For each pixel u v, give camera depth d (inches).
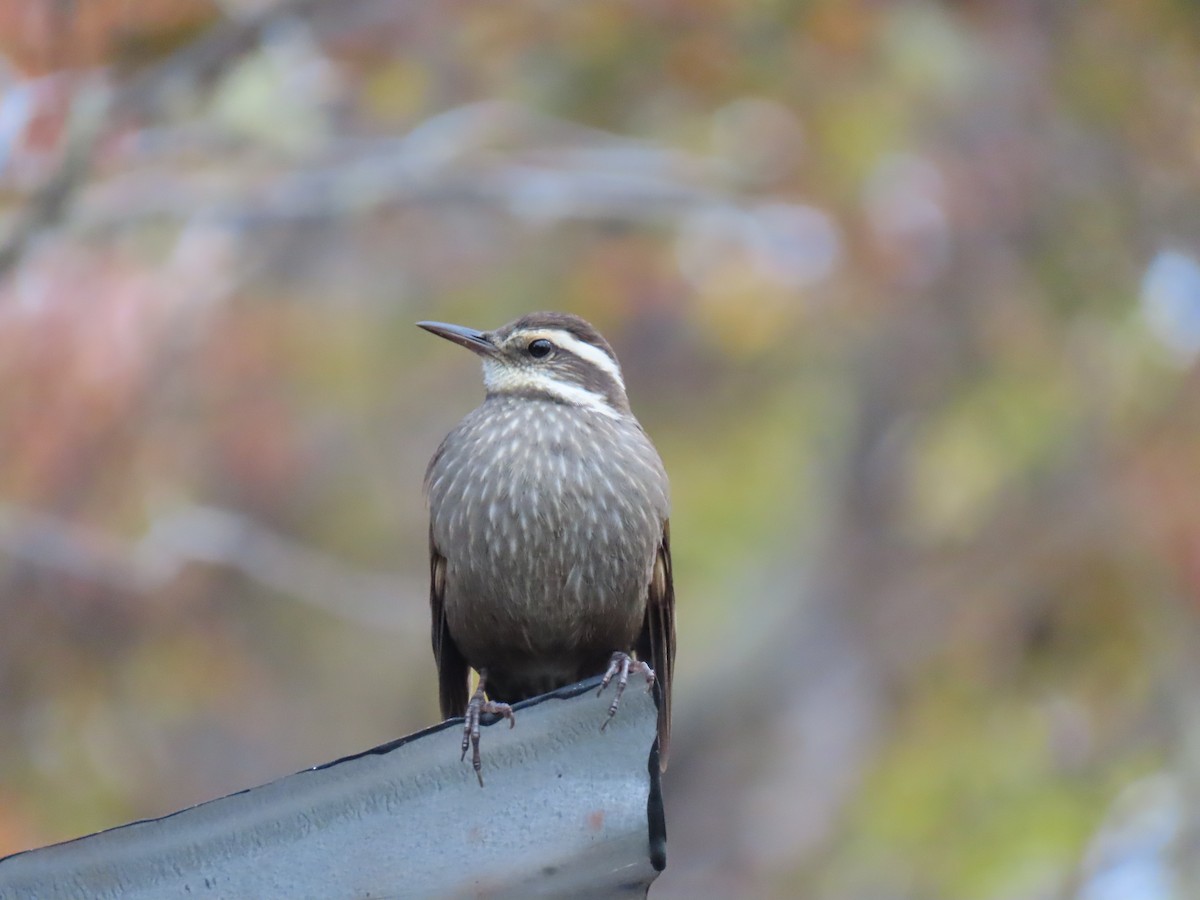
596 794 221.5
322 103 546.9
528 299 633.0
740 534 655.8
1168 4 582.9
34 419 534.9
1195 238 617.6
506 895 218.4
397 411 677.3
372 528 674.2
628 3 539.2
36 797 555.5
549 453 316.8
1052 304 626.5
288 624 663.1
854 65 566.3
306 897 215.0
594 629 323.0
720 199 587.2
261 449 612.1
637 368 669.3
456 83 568.1
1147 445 603.8
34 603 567.8
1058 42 589.9
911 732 627.5
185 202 541.3
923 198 609.6
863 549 681.6
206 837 215.2
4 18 451.8
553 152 574.9
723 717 698.8
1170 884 567.5
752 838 669.3
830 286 609.6
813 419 665.6
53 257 529.0
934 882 592.4
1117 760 596.7
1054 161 614.2
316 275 633.0
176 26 482.9
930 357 642.2
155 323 555.2
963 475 632.4
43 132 470.0
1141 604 596.4
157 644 586.2
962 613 634.8
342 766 218.8
